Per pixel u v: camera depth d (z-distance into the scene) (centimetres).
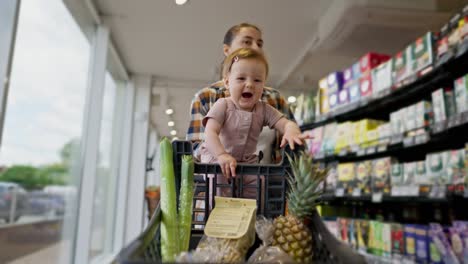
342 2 292
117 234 504
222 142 123
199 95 163
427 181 219
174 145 99
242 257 87
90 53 355
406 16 292
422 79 228
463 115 190
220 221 90
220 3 319
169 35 386
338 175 313
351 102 292
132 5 326
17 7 190
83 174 343
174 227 86
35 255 250
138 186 521
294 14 335
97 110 351
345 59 431
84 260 336
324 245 81
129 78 524
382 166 262
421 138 222
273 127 125
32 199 239
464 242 183
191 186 93
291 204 95
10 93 201
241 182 102
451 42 203
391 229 243
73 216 338
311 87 555
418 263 215
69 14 297
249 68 120
